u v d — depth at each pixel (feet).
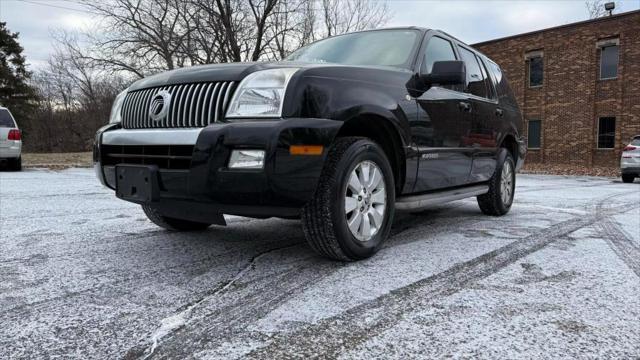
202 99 9.23
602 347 6.13
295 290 8.30
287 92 8.72
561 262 10.32
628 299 7.93
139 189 9.50
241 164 8.46
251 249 11.44
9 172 39.50
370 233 10.41
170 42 79.41
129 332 6.54
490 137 15.94
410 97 11.40
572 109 72.43
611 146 69.56
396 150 11.30
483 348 6.08
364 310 7.36
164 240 12.46
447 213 17.80
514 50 78.74
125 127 10.60
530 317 7.11
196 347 6.09
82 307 7.47
